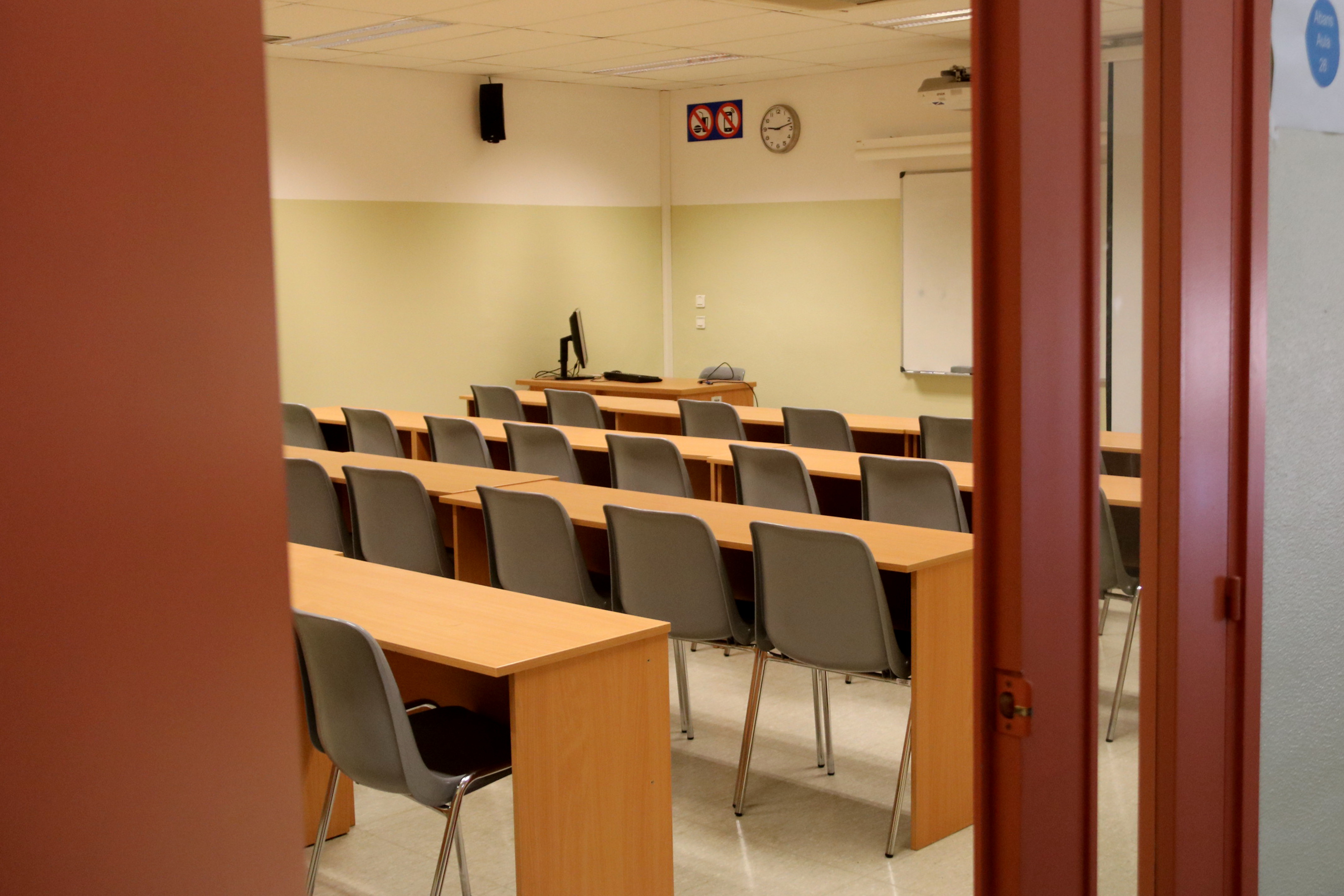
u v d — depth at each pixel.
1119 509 1.70
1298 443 2.17
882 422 6.16
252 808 0.66
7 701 0.57
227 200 0.63
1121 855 1.79
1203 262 1.84
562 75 9.35
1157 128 1.77
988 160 1.44
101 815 0.60
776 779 3.49
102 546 0.60
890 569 2.98
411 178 9.03
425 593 2.88
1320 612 2.27
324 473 4.34
